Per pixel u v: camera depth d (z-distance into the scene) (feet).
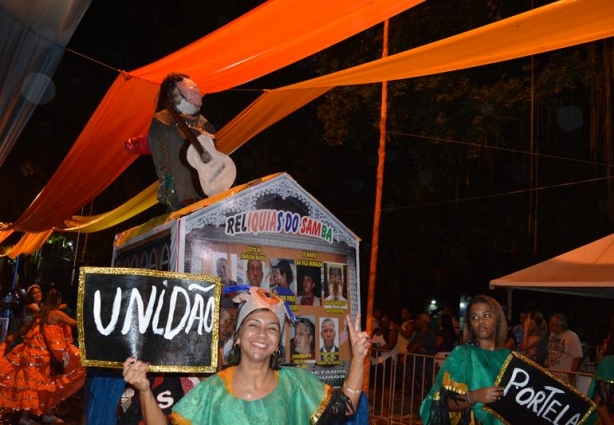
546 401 14.38
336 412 9.80
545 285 25.05
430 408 14.84
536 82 45.85
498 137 53.26
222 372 10.07
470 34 17.84
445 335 49.19
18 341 31.81
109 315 9.55
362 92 46.98
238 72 21.95
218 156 14.97
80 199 35.04
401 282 70.44
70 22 13.38
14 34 13.51
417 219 64.18
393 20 47.06
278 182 13.15
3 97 14.60
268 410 9.62
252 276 12.61
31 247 63.10
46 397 31.89
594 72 44.34
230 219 12.60
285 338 12.67
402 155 62.64
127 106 25.05
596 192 56.95
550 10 16.33
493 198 61.26
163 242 12.93
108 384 12.72
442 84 46.21
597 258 25.36
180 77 15.39
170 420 9.57
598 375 18.43
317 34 19.53
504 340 15.76
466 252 61.62
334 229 13.66
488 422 14.94
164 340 9.75
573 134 57.62
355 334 10.17
